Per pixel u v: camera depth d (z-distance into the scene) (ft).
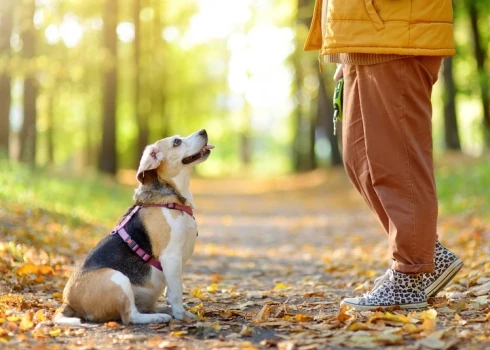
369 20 14.05
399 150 14.25
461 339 11.84
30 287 18.80
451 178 52.70
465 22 79.25
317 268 26.32
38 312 14.70
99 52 64.90
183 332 13.32
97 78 86.17
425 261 14.39
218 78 143.13
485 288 16.40
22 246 24.80
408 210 14.21
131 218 15.35
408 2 13.92
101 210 46.93
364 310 14.75
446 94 76.48
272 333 13.33
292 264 27.89
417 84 14.20
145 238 15.07
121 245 15.06
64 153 135.33
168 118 124.77
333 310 15.78
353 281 21.42
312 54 85.81
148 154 15.38
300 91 111.86
